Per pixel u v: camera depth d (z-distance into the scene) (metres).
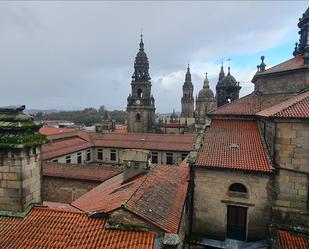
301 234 17.00
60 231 11.69
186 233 18.97
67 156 48.19
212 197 19.09
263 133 21.36
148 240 11.18
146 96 79.25
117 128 107.62
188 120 106.12
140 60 79.25
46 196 34.19
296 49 27.80
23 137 12.45
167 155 53.16
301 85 22.48
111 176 32.34
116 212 12.00
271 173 17.66
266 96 25.69
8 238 11.31
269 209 18.09
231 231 19.28
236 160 18.91
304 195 17.22
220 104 34.91
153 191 15.86
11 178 12.44
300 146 17.09
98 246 10.84
